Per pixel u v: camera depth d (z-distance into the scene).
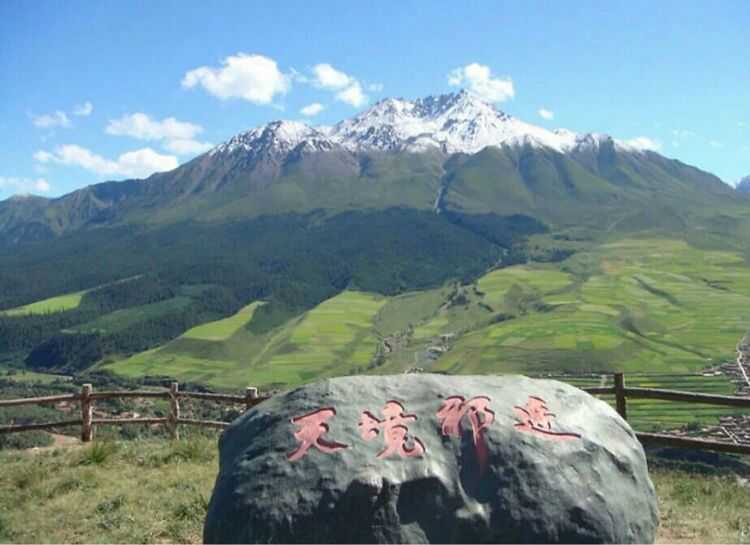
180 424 12.35
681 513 8.05
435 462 5.41
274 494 5.23
